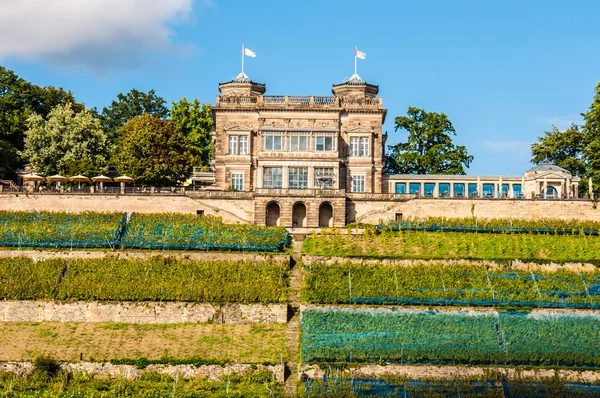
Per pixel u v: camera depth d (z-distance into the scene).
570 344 82.00
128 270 95.38
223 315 87.19
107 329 85.62
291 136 125.19
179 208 117.06
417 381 75.38
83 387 73.56
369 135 126.56
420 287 92.69
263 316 87.06
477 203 117.81
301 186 124.06
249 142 125.88
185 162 130.88
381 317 86.00
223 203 117.25
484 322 85.62
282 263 98.81
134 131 130.00
